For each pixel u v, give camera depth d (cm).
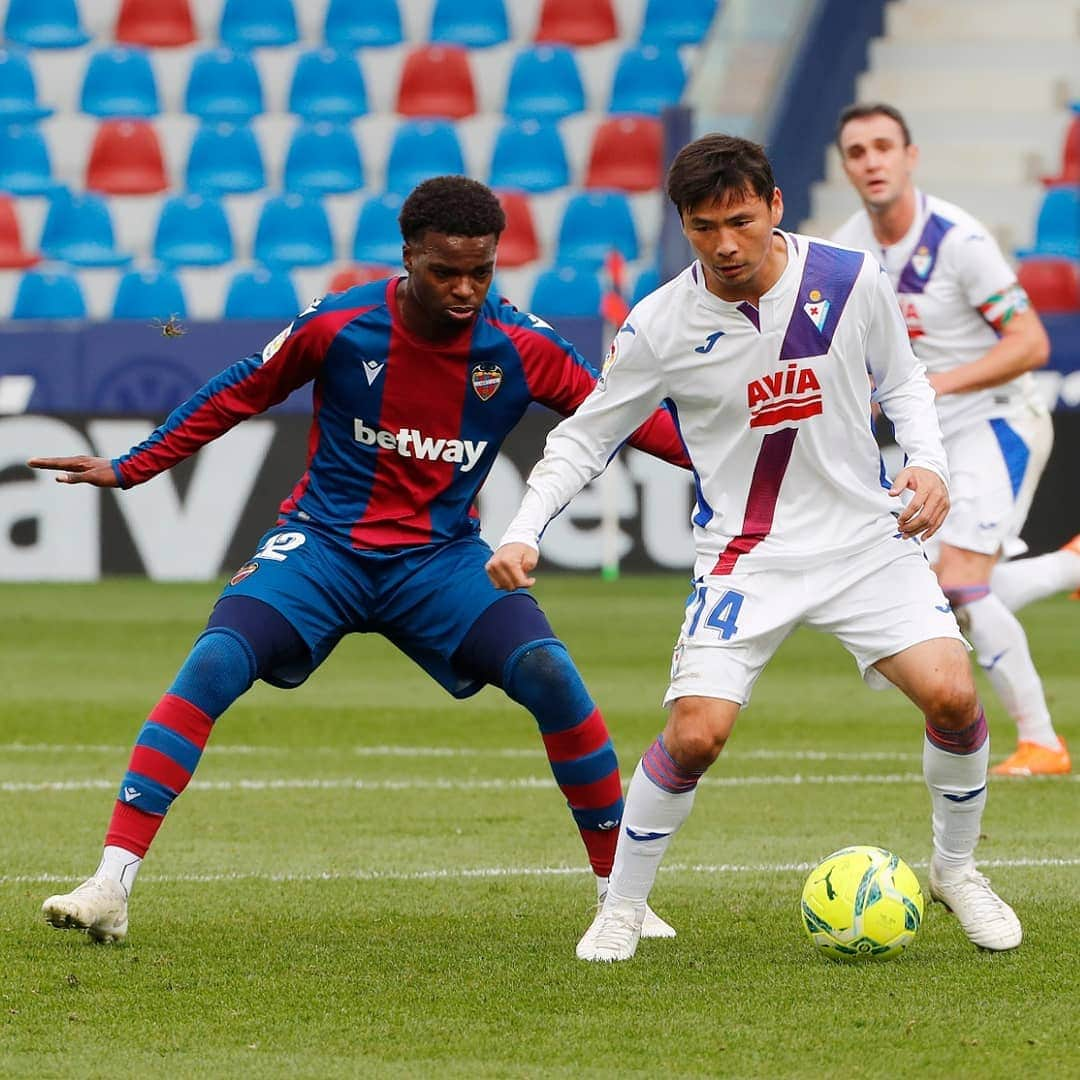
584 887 1995
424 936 1739
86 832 2339
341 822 2428
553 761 1747
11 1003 1475
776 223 1567
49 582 5997
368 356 1731
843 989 1518
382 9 7869
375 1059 1317
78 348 5934
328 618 1759
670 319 1599
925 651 1595
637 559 6031
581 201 7100
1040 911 1838
